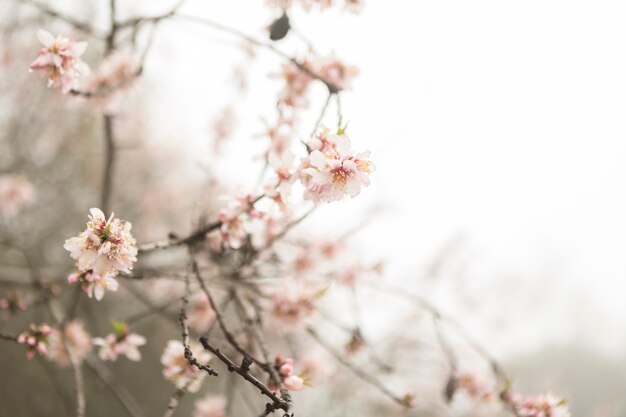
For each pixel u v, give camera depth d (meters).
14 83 5.72
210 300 2.04
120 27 2.91
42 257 6.79
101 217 1.76
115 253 1.74
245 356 1.48
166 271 2.83
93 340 2.44
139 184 7.72
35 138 6.25
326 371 3.56
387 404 5.75
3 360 7.04
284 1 2.48
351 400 6.27
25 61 5.44
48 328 2.29
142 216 7.61
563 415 2.48
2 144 6.09
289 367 1.99
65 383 6.89
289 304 2.92
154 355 8.11
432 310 3.18
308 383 2.01
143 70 2.73
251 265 2.97
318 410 6.30
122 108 2.97
